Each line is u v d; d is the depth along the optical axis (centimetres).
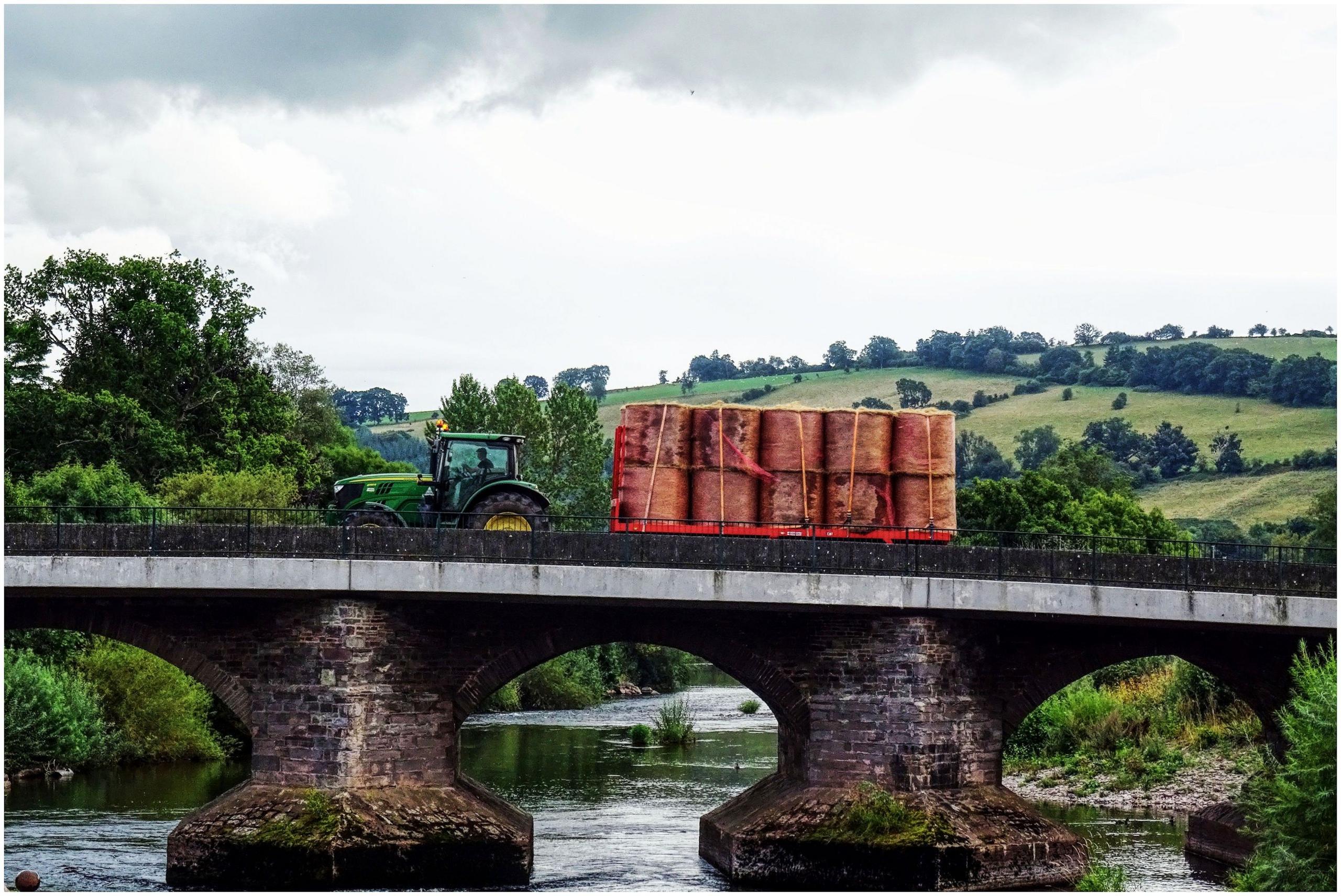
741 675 4241
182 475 7569
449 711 4106
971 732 4191
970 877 3944
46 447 7800
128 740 6122
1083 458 11512
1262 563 4150
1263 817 3588
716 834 4269
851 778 4128
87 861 4072
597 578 3950
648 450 4509
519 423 10412
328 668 3966
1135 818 5162
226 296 8488
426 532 3938
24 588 3797
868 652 4150
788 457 4559
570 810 5119
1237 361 16625
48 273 8019
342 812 3875
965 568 4062
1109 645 4297
